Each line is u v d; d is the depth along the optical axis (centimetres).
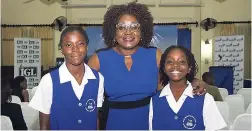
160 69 223
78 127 214
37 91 213
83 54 211
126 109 220
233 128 279
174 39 1068
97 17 1093
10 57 1042
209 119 210
